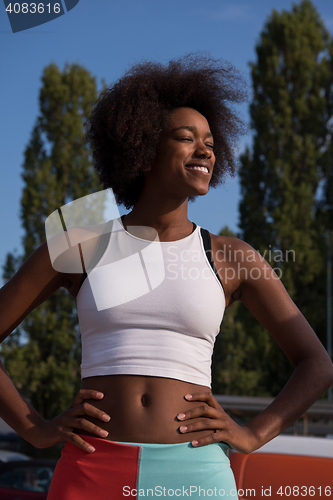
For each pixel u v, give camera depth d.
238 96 2.21
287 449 3.11
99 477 1.45
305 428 7.05
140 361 1.51
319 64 22.06
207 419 1.51
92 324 1.57
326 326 18.83
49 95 23.09
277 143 20.83
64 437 1.50
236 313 19.30
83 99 23.38
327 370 1.70
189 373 1.53
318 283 18.97
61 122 22.77
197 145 1.75
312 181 20.61
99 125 1.98
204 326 1.56
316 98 21.64
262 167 20.52
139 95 1.84
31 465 6.34
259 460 3.06
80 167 22.27
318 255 18.88
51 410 20.78
